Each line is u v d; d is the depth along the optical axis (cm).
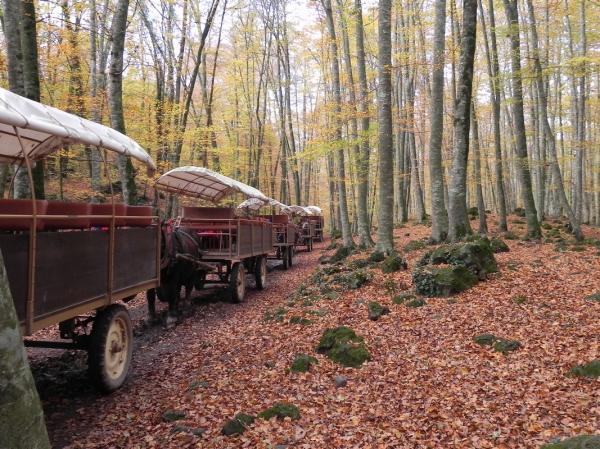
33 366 680
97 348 552
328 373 613
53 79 1719
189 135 1795
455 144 1343
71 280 483
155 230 723
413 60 2077
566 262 1129
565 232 2000
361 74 1680
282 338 783
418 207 2812
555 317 726
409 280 1058
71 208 488
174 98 2036
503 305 812
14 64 929
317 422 477
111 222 568
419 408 496
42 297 432
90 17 1731
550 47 2319
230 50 3042
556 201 3241
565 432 410
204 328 934
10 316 193
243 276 1232
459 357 623
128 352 629
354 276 1110
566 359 573
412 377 578
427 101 2608
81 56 1919
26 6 901
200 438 451
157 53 2041
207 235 1167
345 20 1842
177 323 972
